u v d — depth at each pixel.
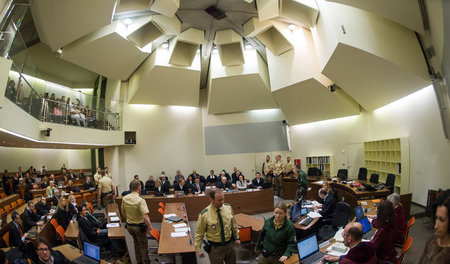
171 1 7.14
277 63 10.31
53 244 5.45
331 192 6.02
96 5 6.99
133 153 12.38
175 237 4.34
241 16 9.06
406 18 5.75
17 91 6.16
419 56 6.50
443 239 1.83
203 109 13.69
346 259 2.62
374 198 6.89
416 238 5.36
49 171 14.52
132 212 4.50
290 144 12.82
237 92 12.08
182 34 9.68
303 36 9.35
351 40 6.91
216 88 11.84
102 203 9.44
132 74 12.26
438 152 6.62
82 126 9.91
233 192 8.30
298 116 11.77
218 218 3.49
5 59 4.46
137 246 4.60
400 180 8.05
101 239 5.46
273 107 12.96
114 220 5.68
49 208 7.80
